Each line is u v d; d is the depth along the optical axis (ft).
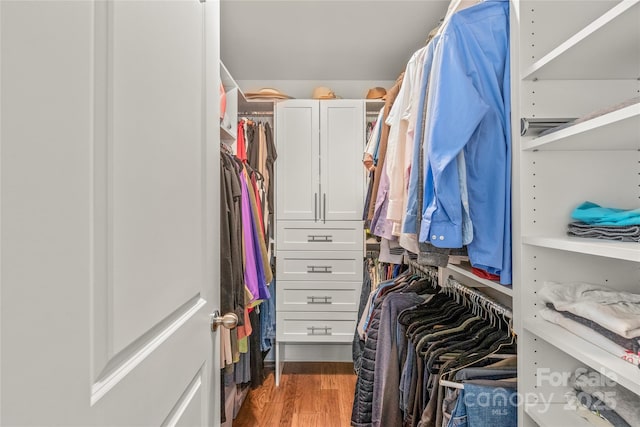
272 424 6.62
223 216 4.79
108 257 1.53
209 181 2.99
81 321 1.36
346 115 8.59
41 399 1.17
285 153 8.58
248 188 6.07
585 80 3.03
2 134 1.05
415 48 8.03
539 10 3.01
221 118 5.74
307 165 8.58
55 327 1.23
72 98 1.32
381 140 5.73
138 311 1.77
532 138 2.98
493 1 3.36
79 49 1.36
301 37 7.55
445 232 3.05
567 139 2.63
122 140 1.63
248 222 5.76
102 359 1.49
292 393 7.86
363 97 9.70
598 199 3.00
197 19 2.68
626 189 3.02
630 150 3.01
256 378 7.46
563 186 3.01
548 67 2.79
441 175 3.02
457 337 3.97
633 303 2.55
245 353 6.81
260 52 8.20
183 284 2.40
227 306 4.74
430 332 4.17
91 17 1.43
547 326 2.80
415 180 3.61
